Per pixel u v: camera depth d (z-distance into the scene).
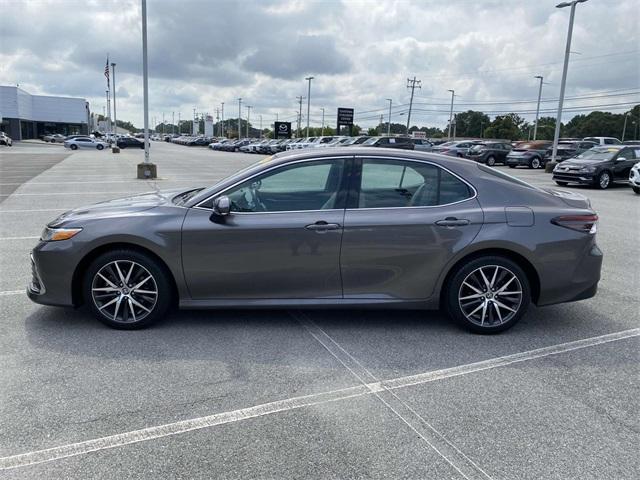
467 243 4.36
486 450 2.88
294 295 4.46
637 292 5.82
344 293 4.46
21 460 2.74
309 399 3.40
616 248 8.19
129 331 4.48
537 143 32.50
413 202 4.45
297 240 4.32
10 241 7.99
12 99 76.12
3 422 3.08
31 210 11.27
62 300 4.45
